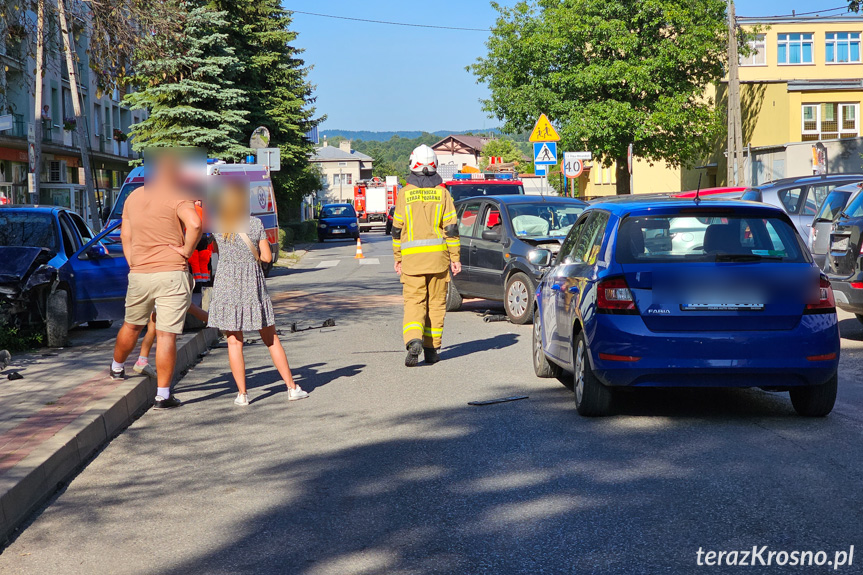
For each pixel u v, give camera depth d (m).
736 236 6.97
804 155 41.28
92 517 5.21
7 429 6.56
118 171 56.97
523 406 7.80
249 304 8.13
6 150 38.22
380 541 4.60
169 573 4.31
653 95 47.09
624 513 4.88
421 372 9.70
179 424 7.59
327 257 34.59
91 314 12.31
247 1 40.69
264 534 4.79
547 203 14.51
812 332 6.64
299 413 7.83
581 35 46.03
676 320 6.65
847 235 11.34
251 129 42.62
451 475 5.75
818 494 5.12
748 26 71.25
